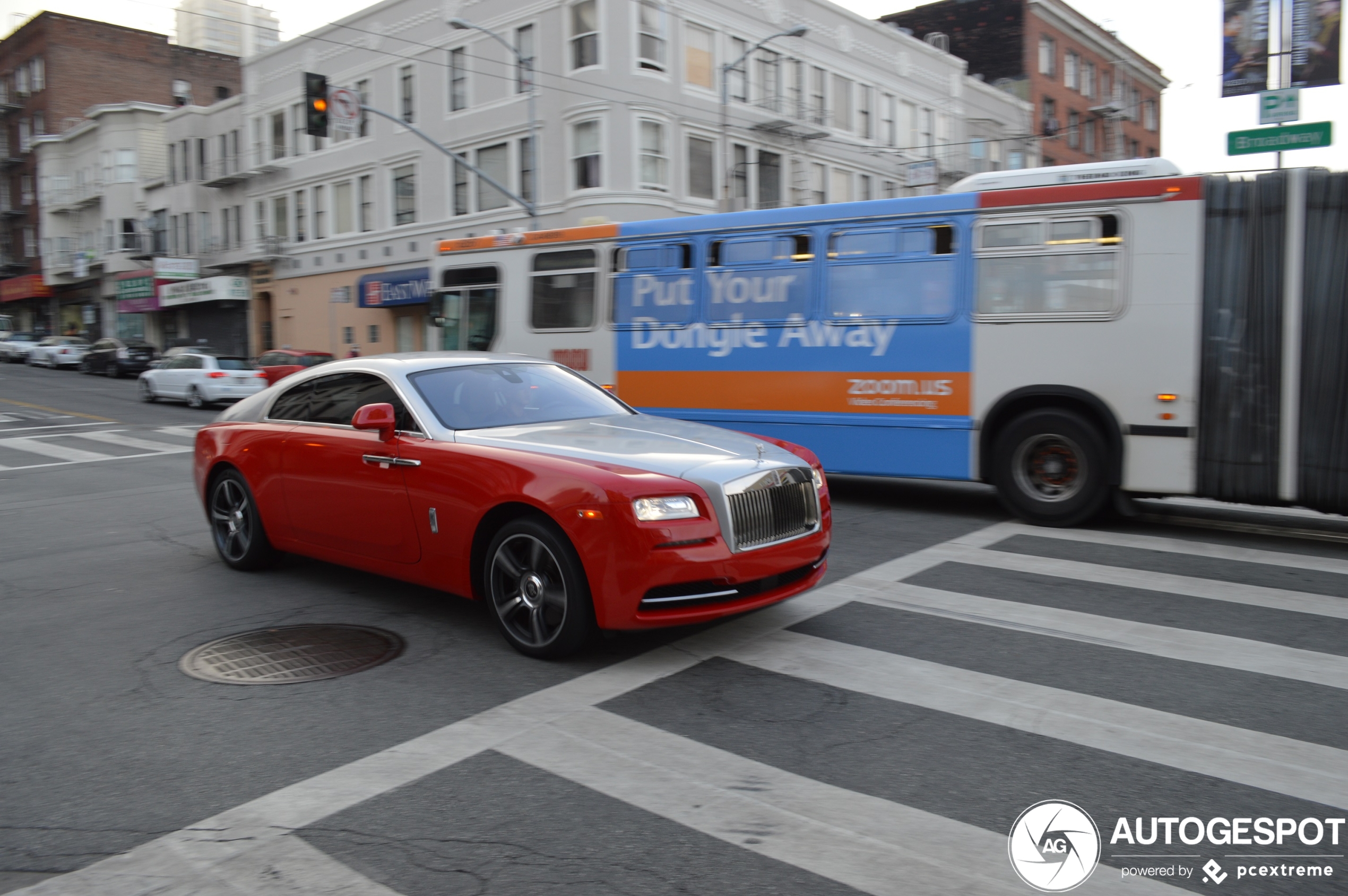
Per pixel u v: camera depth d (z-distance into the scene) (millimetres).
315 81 19312
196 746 3805
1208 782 3396
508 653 4941
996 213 8461
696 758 3635
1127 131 54219
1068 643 5000
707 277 10070
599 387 6426
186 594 6246
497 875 2828
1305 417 7363
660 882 2777
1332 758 3586
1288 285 7375
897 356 8961
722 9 28297
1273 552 7285
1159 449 7844
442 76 30719
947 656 4801
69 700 4348
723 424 9977
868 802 3264
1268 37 12977
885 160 35156
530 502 4691
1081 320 8109
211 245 43562
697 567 4461
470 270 12141
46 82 57031
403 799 3314
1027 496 8391
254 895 2744
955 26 46062
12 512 9672
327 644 5121
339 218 35688
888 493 10352
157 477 12297
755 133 29781
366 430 5695
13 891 2783
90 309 54844
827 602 5836
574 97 26438
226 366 24875
